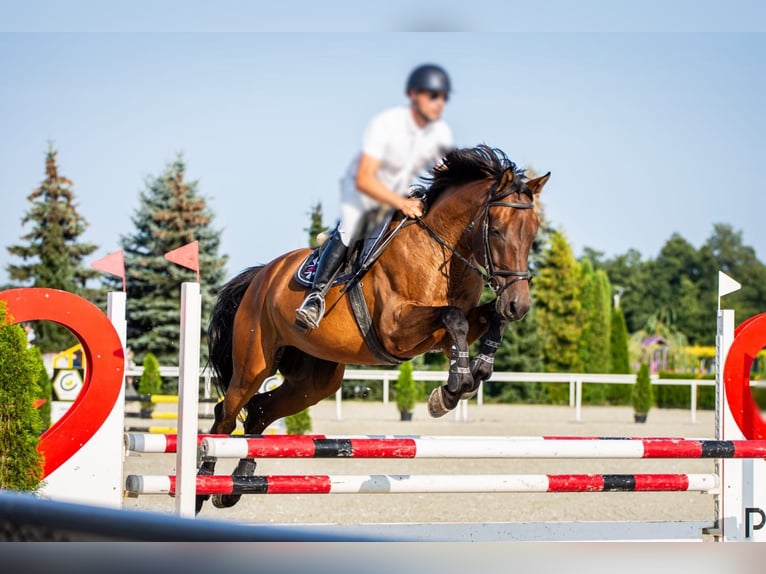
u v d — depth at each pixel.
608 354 40.41
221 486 6.27
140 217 33.41
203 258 32.84
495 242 6.28
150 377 22.45
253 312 7.82
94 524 2.09
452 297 6.68
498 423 23.12
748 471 7.63
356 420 23.88
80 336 7.14
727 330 7.74
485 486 6.57
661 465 15.95
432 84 5.93
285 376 8.18
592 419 25.59
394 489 6.45
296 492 6.38
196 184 33.44
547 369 40.56
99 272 39.09
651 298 81.69
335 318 6.93
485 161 6.64
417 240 6.60
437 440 6.44
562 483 6.72
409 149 6.12
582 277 42.72
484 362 6.45
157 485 6.83
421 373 24.53
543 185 6.48
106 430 7.14
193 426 6.21
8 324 6.87
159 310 32.72
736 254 82.50
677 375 34.44
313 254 7.30
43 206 38.38
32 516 2.11
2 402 6.75
